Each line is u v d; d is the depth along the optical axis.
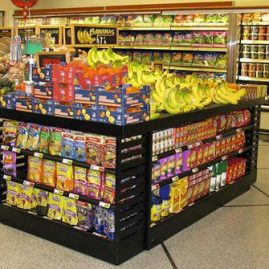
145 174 3.49
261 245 3.70
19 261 3.36
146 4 9.08
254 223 4.17
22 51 4.84
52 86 3.50
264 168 6.07
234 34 7.82
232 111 4.66
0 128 4.03
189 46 8.35
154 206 3.65
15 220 3.93
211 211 4.43
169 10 8.45
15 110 3.76
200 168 4.23
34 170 3.85
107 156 3.36
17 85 3.77
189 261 3.41
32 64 3.91
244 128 5.02
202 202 4.25
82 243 3.50
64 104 3.45
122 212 3.33
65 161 3.59
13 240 3.71
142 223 3.53
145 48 8.82
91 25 6.36
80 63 3.65
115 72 3.28
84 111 3.33
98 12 9.30
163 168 3.77
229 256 3.49
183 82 4.29
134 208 3.43
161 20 8.58
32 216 3.79
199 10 8.14
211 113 4.20
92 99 3.28
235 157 5.21
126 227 3.39
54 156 3.68
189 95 4.05
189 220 4.07
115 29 6.68
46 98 3.55
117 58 3.94
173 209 3.88
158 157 3.64
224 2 8.08
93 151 3.46
